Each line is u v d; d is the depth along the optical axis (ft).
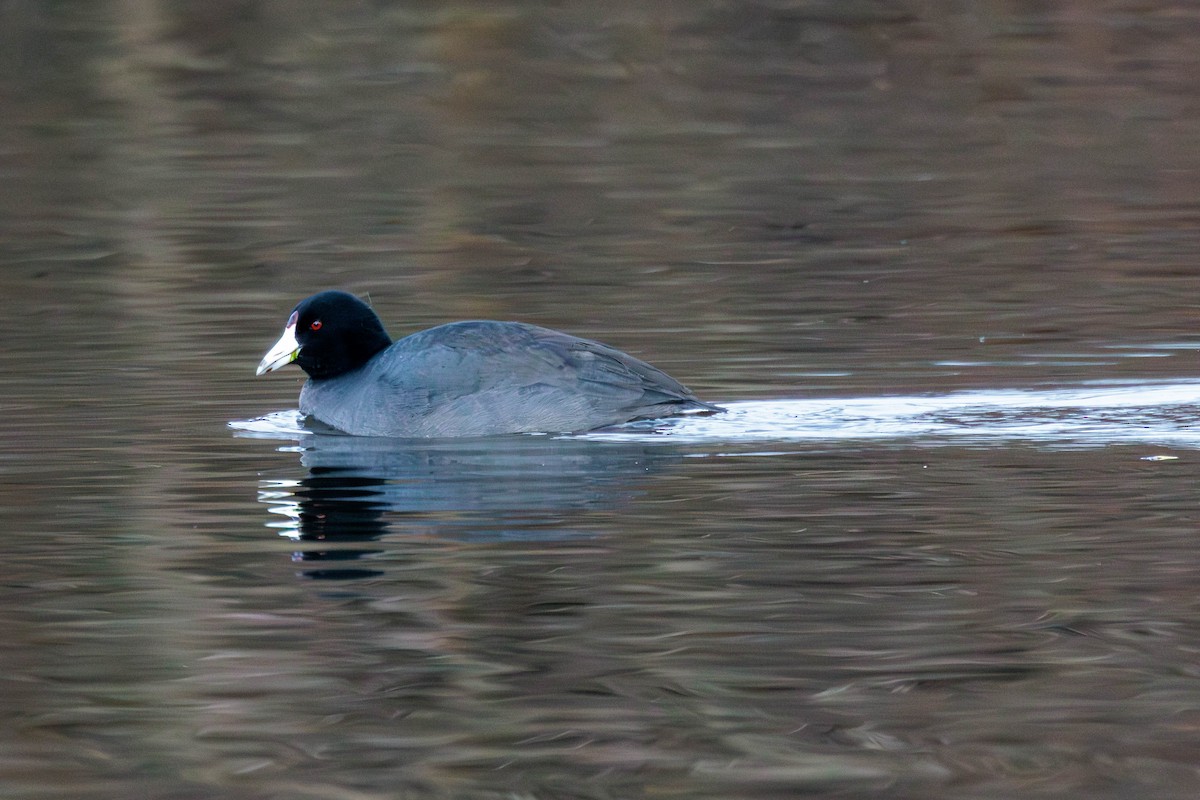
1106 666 30.66
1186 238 78.54
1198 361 56.08
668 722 28.63
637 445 46.50
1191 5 132.77
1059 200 87.40
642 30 129.80
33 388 54.70
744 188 91.50
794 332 61.87
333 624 33.09
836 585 34.81
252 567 36.47
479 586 35.06
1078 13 131.54
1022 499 40.37
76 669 31.12
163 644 32.19
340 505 41.11
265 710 29.43
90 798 26.22
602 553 36.99
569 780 26.63
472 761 27.32
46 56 122.83
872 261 75.20
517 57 123.13
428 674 30.68
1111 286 69.26
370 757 27.58
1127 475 42.29
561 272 74.02
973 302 66.64
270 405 52.70
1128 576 34.96
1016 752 27.35
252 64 121.70
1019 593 34.14
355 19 131.95
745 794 26.00
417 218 85.56
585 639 32.19
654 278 72.49
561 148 102.01
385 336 52.85
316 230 83.20
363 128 107.14
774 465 44.01
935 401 51.13
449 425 48.47
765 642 31.94
